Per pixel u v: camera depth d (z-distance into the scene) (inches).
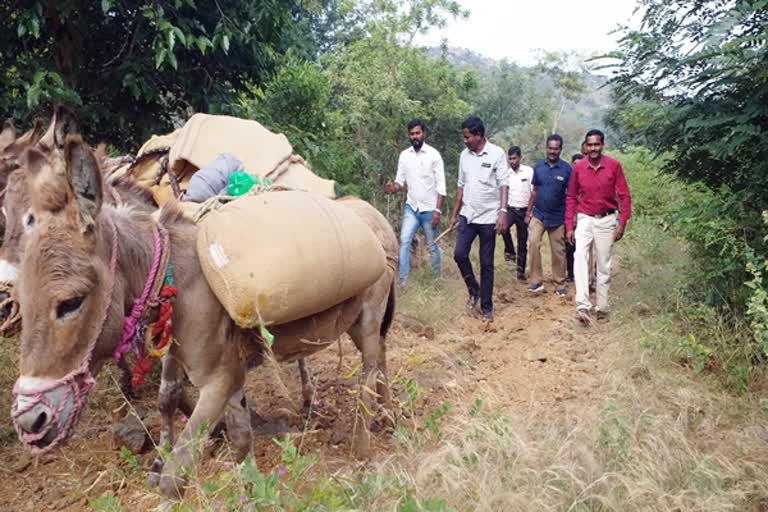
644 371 215.0
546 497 131.5
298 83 346.6
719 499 130.3
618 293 321.7
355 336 182.7
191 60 276.1
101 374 211.0
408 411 198.2
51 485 162.6
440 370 234.2
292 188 170.2
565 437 163.2
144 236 126.4
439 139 618.2
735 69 207.8
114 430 177.3
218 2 262.5
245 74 296.0
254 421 195.9
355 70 536.1
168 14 253.3
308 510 116.3
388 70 585.9
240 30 265.1
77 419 112.0
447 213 533.0
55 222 108.3
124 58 260.5
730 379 196.9
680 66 214.2
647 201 463.2
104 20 265.9
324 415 201.0
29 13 224.4
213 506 117.6
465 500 131.4
